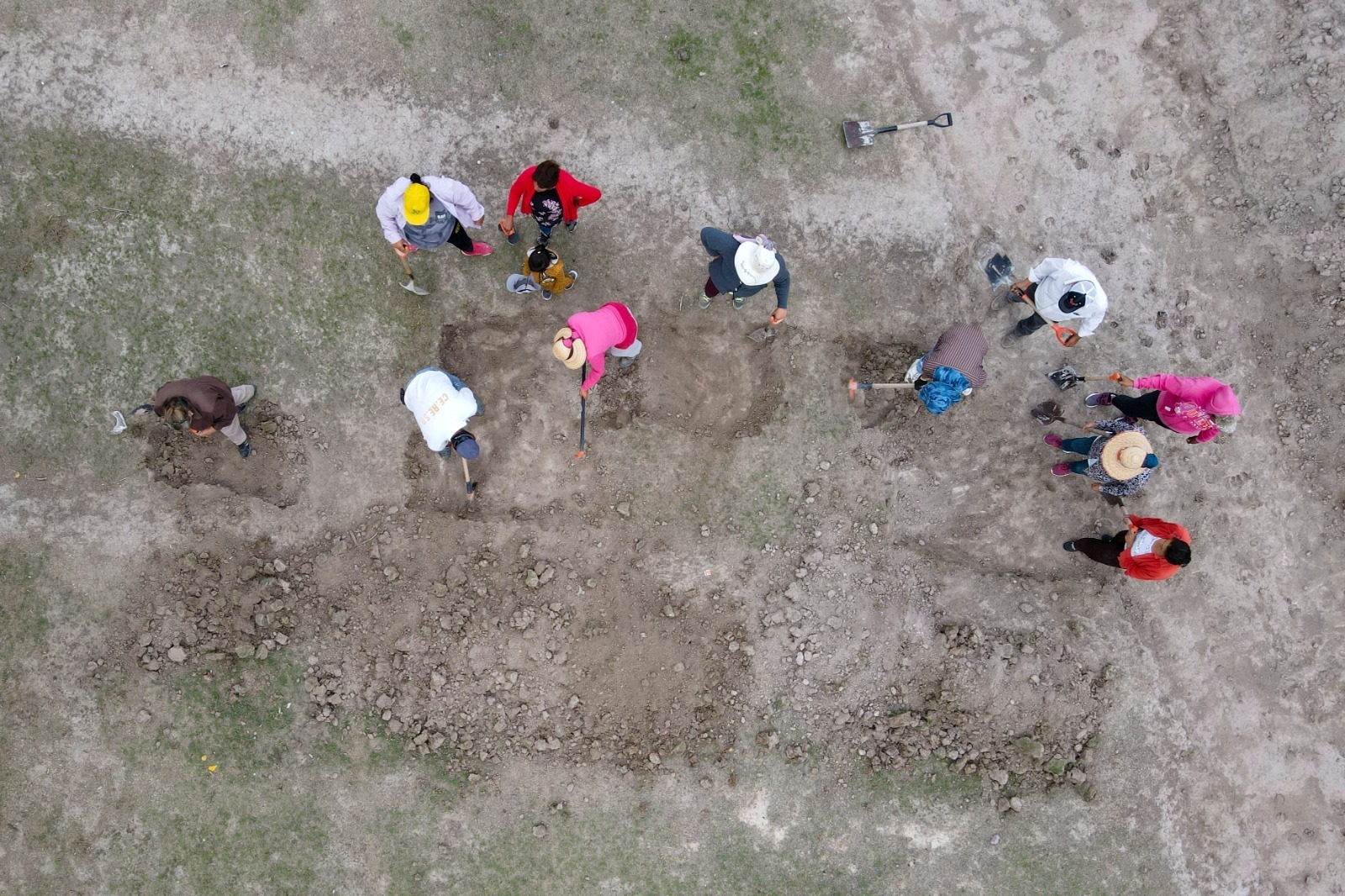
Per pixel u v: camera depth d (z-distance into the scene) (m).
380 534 6.81
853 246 7.05
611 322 5.68
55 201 6.54
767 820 6.89
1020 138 7.12
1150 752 7.08
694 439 7.04
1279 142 7.19
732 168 6.96
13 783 6.45
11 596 6.52
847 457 7.10
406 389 5.97
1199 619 7.21
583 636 6.85
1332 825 7.19
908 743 6.96
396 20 6.71
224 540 6.68
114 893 6.50
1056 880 6.98
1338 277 7.14
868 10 7.00
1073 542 6.95
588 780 6.81
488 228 6.81
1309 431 7.25
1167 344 7.21
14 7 6.48
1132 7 7.12
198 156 6.62
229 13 6.61
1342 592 7.19
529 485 6.97
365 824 6.67
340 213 6.72
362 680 6.73
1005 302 7.11
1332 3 7.08
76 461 6.58
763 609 7.00
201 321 6.66
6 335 6.52
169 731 6.57
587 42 6.84
